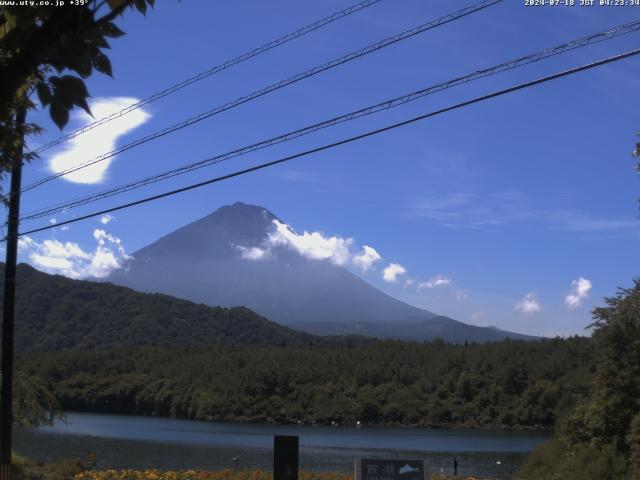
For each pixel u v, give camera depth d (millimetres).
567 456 28672
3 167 5082
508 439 100000
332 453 70750
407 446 84250
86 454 60250
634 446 25453
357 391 137875
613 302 29219
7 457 20000
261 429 112438
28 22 3471
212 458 60750
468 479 38125
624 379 28281
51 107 3523
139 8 3602
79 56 3455
